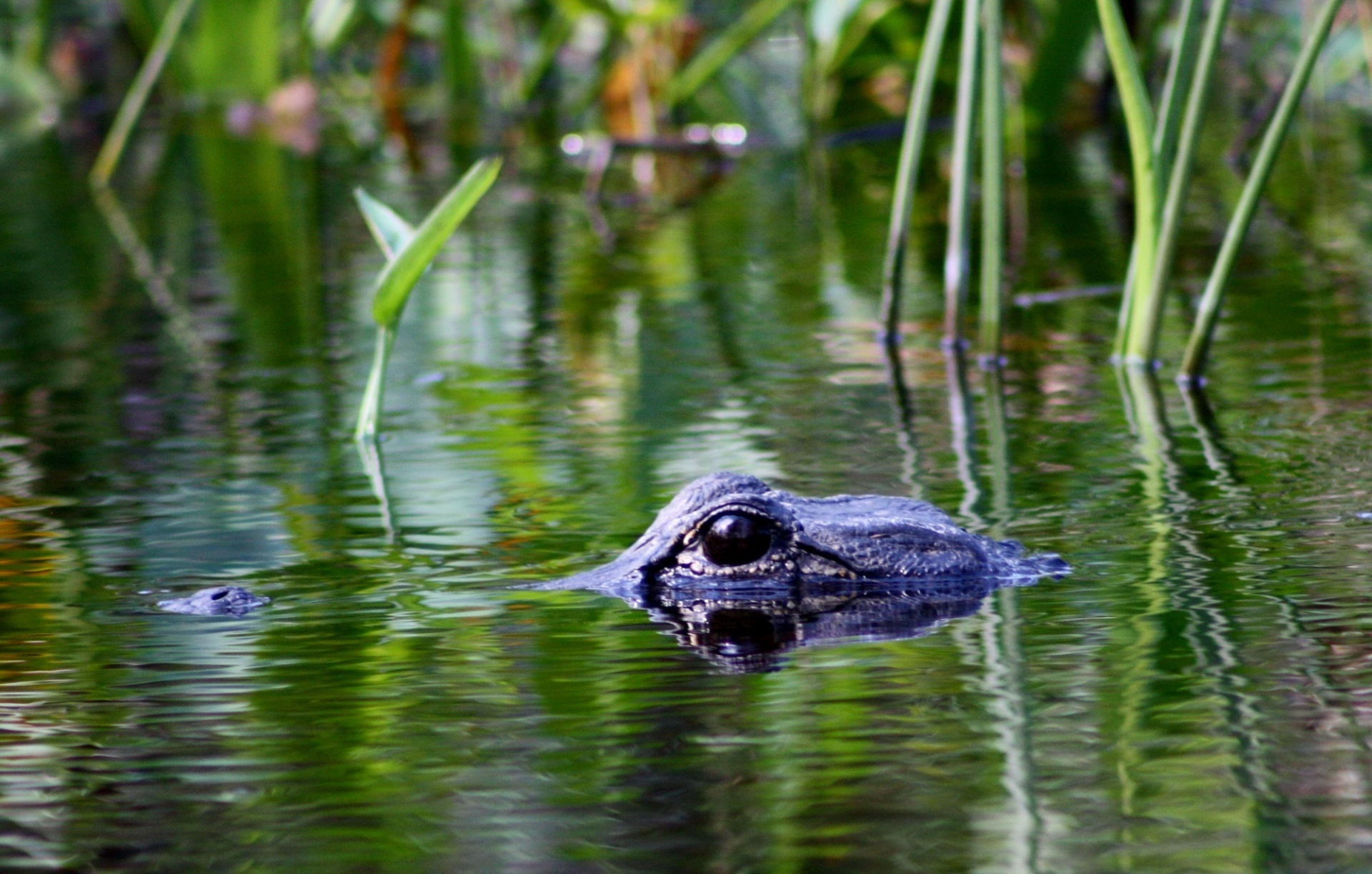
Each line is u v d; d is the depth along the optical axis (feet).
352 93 84.43
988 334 36.22
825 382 34.50
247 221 54.95
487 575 22.88
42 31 82.84
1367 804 14.83
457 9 77.87
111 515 26.21
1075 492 26.13
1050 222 50.96
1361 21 48.75
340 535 24.90
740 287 44.14
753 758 16.40
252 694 18.49
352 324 41.14
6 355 38.60
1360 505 24.66
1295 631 19.36
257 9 78.43
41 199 60.08
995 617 20.54
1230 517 24.36
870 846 14.46
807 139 69.87
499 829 15.01
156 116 79.92
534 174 63.57
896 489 26.55
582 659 19.49
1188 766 15.78
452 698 18.25
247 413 33.14
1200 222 50.01
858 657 19.31
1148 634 19.56
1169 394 32.48
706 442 29.96
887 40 67.87
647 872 14.14
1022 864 14.02
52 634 20.66
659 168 64.75
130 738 17.30
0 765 16.70
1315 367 33.91
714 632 20.39
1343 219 49.24
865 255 47.47
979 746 16.47
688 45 71.41
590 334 39.58
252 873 14.32
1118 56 34.12
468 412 32.73
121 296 44.78
